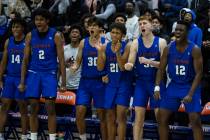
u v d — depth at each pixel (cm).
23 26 1376
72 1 1772
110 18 1705
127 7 1620
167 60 1210
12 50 1377
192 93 1164
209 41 1488
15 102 1565
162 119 1211
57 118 1402
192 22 1398
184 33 1174
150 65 1252
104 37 1333
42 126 1430
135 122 1264
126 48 1272
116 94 1280
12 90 1389
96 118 1439
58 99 1437
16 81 1379
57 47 1290
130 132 1366
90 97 1323
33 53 1302
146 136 1375
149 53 1255
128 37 1585
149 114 1462
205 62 1495
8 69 1391
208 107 1361
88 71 1312
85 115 1447
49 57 1295
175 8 1730
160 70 1214
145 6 1809
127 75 1275
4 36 1705
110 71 1286
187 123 1425
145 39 1259
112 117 1290
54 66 1301
